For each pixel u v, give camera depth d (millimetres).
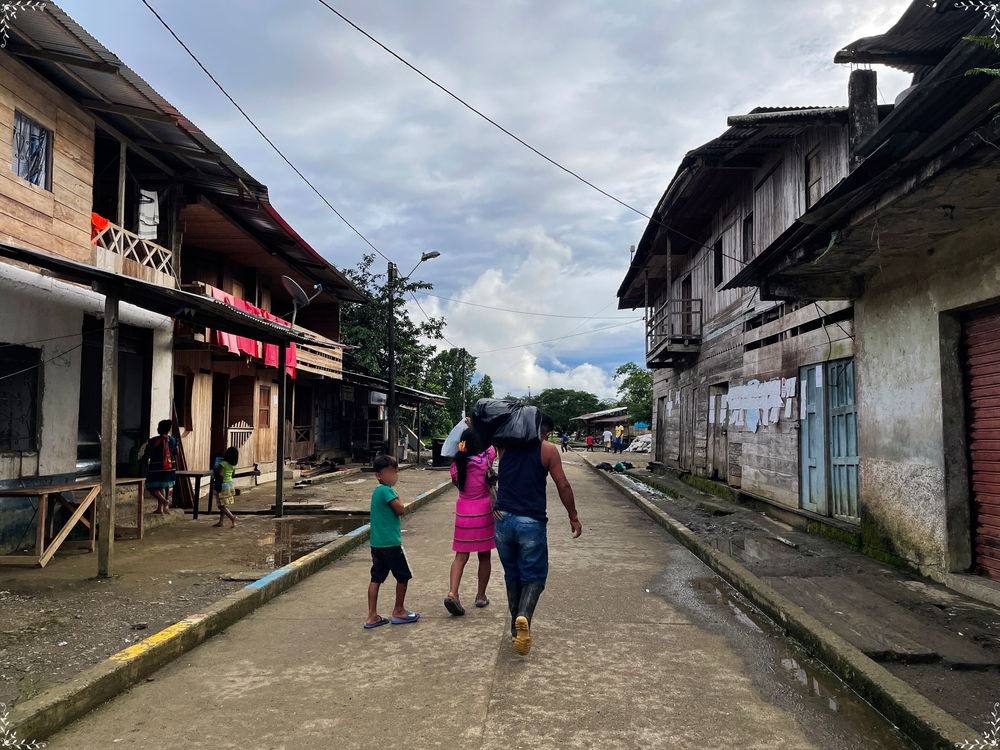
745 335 11930
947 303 5758
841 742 3125
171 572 6168
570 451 42781
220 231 12523
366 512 10711
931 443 6008
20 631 4430
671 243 17078
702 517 10180
